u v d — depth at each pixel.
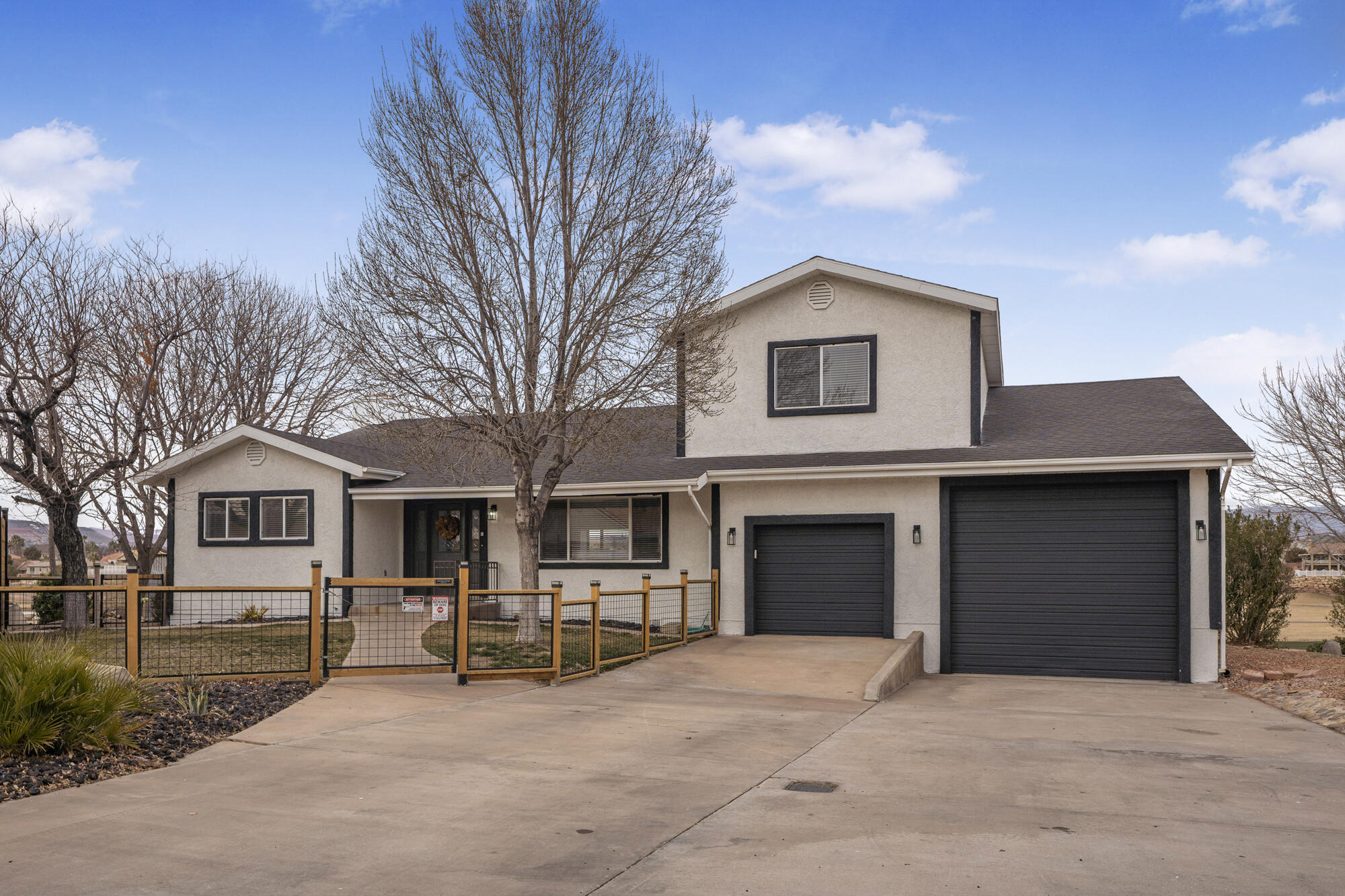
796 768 7.81
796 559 17.14
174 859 5.34
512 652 14.20
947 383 17.12
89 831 5.85
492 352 15.48
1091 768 7.86
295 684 11.41
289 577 20.95
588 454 18.34
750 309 18.38
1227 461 14.23
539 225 15.72
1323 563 30.05
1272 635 19.66
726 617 17.28
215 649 14.19
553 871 5.15
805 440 17.84
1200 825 6.08
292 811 6.34
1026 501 15.84
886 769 7.77
